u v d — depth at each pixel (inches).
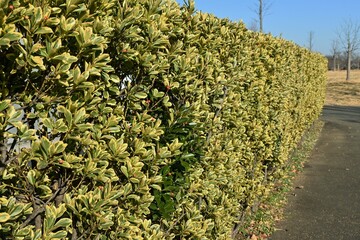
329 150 471.5
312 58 528.1
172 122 113.9
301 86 410.6
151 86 106.4
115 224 90.7
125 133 96.1
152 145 102.5
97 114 85.4
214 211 149.8
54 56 68.2
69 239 87.8
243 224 217.9
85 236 84.8
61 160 73.9
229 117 161.2
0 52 65.9
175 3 122.0
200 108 131.8
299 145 467.8
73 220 85.7
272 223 229.9
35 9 64.7
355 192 294.2
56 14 71.6
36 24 64.9
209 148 147.2
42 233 75.4
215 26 145.0
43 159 71.9
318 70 627.2
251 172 217.5
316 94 605.3
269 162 263.4
